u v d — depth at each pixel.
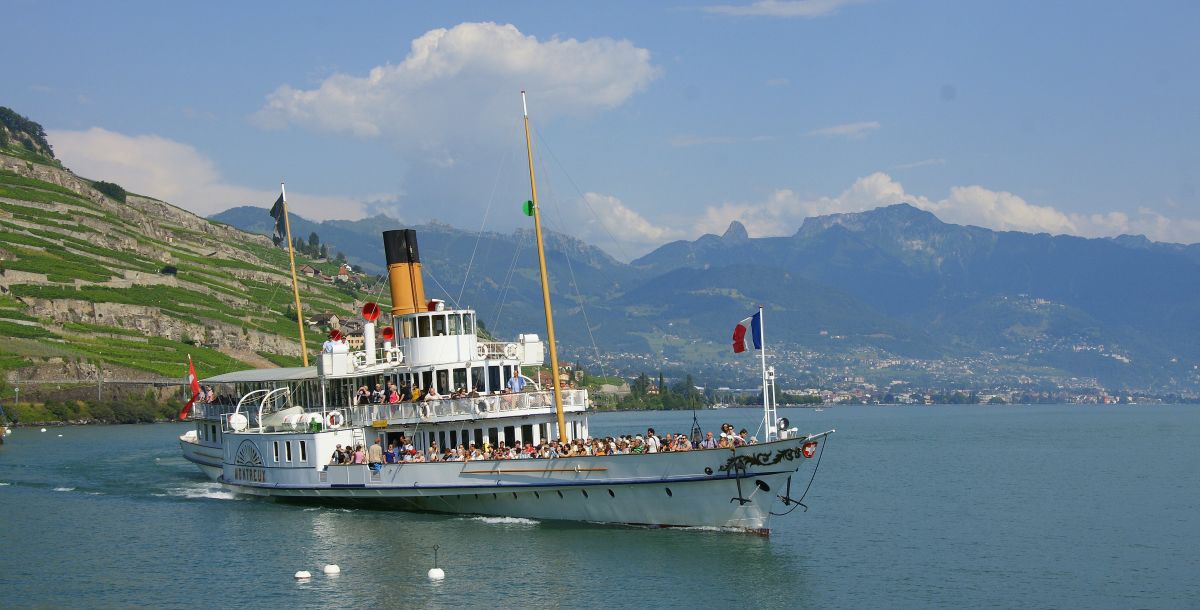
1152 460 133.25
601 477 55.16
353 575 49.97
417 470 60.78
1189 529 70.25
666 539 54.41
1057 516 76.06
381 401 65.00
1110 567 56.94
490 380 64.19
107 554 55.75
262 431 71.06
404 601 45.75
